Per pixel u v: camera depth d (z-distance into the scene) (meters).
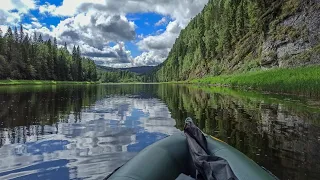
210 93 32.47
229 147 5.62
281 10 48.38
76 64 120.12
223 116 14.24
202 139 5.47
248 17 69.06
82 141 9.27
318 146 8.30
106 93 39.25
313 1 40.66
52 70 100.06
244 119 13.16
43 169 6.68
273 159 7.15
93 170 6.64
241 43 66.94
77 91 43.16
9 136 9.95
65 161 7.23
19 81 79.19
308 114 14.32
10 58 82.19
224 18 82.44
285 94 27.03
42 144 8.88
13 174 6.39
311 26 39.38
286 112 15.15
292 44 42.09
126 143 9.00
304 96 24.22
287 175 6.13
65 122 12.89
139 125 12.16
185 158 5.36
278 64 44.62
